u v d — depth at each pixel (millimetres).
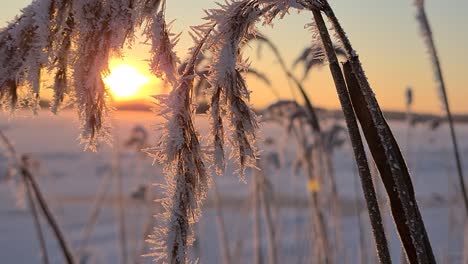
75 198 11445
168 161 736
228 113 741
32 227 8844
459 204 3504
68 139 17312
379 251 786
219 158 743
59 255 6910
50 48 722
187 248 740
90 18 721
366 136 795
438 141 3816
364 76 781
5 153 1677
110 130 749
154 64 720
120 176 3203
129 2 721
